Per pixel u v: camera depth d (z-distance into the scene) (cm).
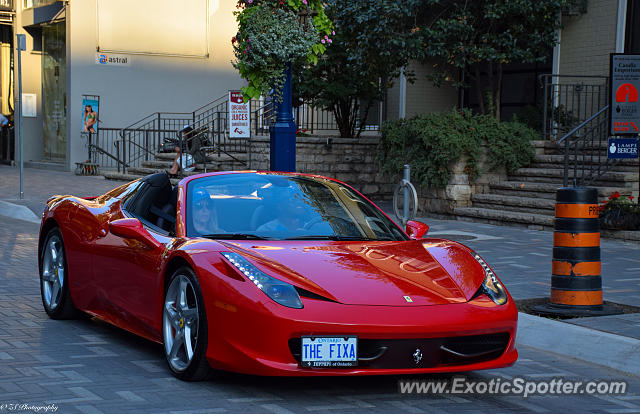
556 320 616
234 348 416
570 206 647
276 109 956
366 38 1515
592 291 646
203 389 441
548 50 1691
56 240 631
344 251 471
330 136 1805
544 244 1080
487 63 1712
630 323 607
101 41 2462
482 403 439
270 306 405
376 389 455
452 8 1561
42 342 550
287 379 467
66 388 437
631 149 1081
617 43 1502
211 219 504
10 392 427
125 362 499
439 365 422
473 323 422
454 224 1323
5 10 2706
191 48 2595
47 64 2678
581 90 1467
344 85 1788
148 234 511
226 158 1920
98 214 595
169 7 2552
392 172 1497
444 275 455
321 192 558
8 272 852
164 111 2570
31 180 2088
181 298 459
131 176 2062
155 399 419
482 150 1410
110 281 548
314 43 922
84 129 2417
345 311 407
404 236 541
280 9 901
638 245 1082
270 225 507
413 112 1944
